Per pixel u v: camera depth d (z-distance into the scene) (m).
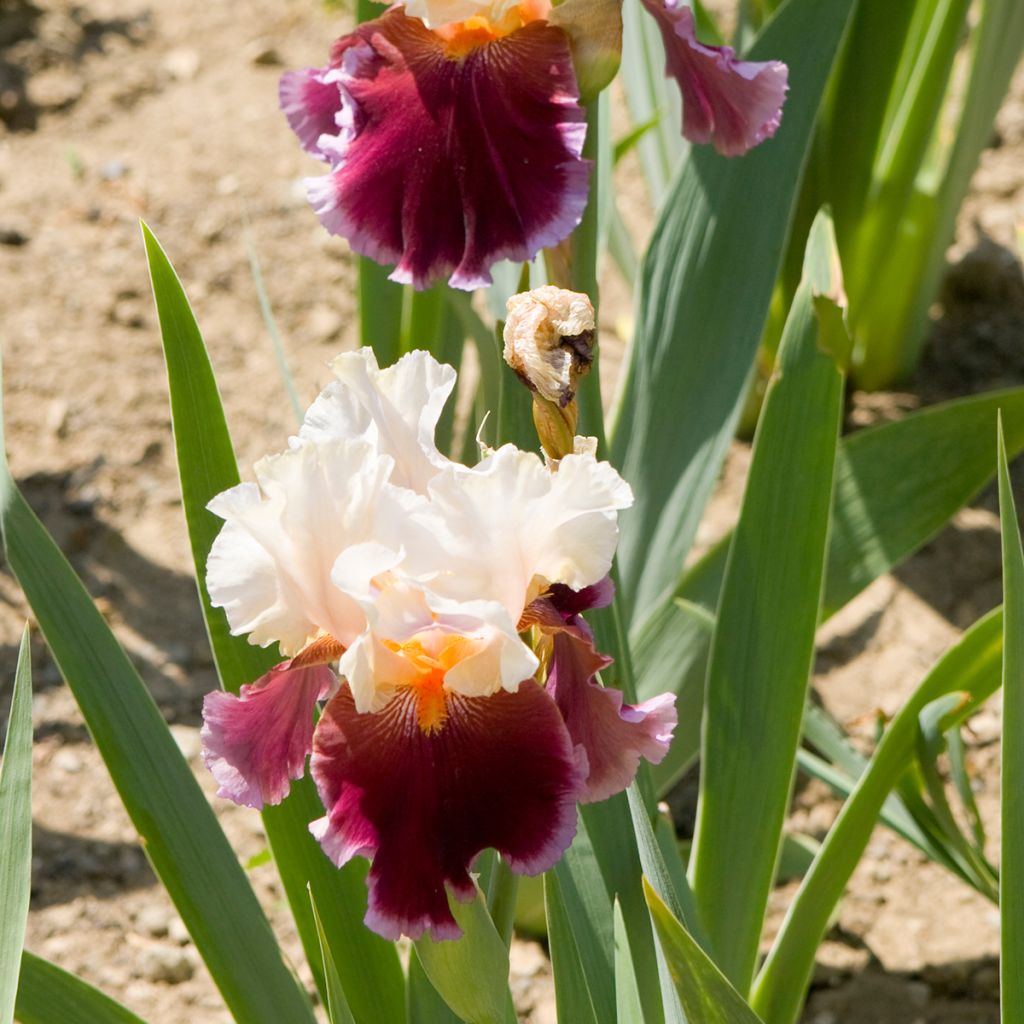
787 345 1.48
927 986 1.73
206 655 2.20
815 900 1.50
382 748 1.28
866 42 2.06
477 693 1.27
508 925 1.35
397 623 1.27
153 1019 1.72
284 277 2.84
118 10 3.55
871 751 2.00
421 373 1.29
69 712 2.11
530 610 1.29
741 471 2.47
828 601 1.62
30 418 2.54
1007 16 2.08
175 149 3.14
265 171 3.08
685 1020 1.34
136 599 2.28
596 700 1.28
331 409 1.29
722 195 1.60
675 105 2.12
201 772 2.03
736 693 1.49
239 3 3.58
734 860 1.50
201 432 1.42
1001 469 1.34
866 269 2.35
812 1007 1.72
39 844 1.92
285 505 1.26
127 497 2.43
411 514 1.26
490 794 1.27
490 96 1.48
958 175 2.30
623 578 1.62
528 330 1.31
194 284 2.82
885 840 1.93
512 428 1.46
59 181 3.04
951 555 2.31
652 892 1.29
